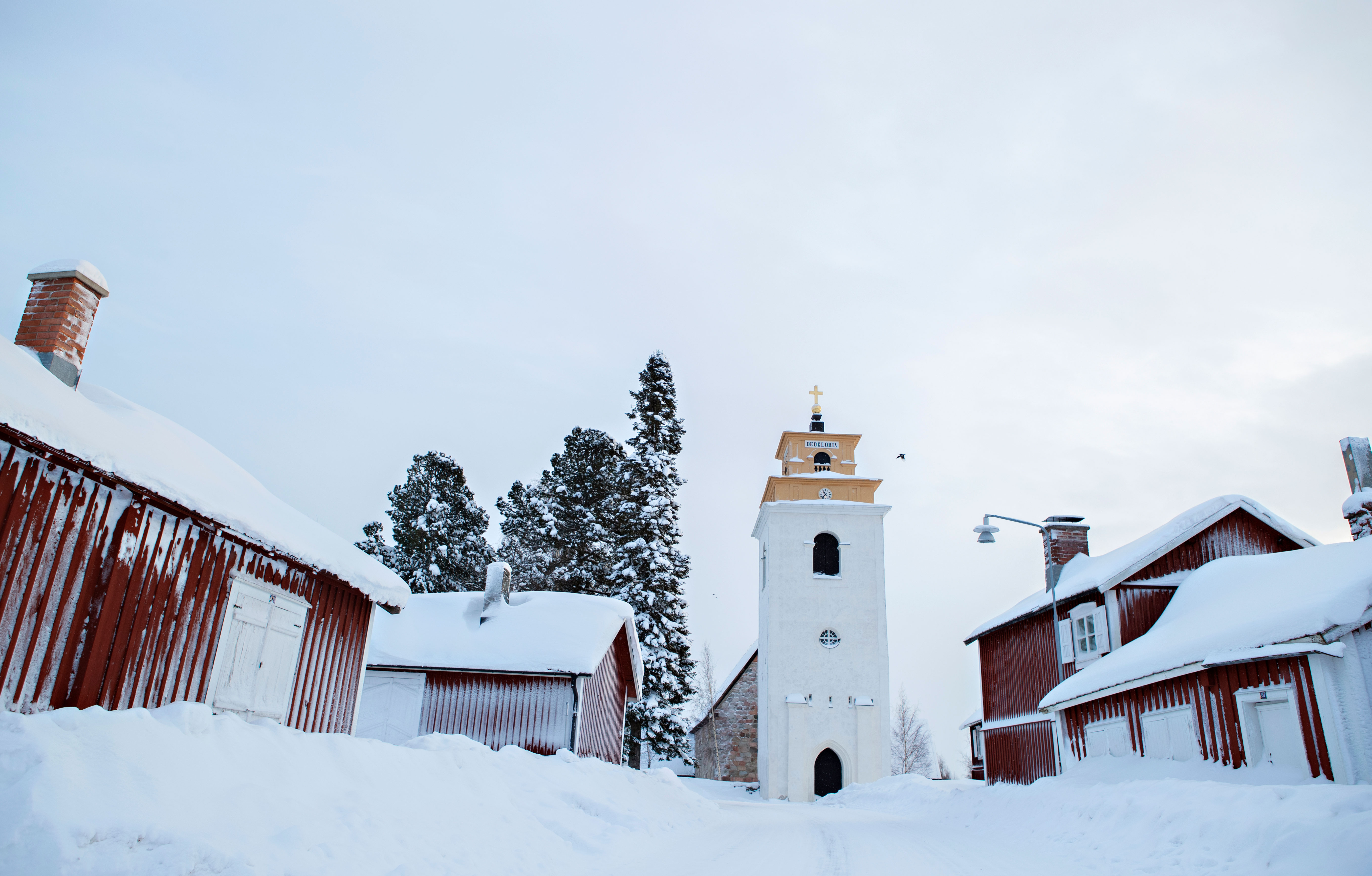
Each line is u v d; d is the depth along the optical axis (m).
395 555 47.00
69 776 6.41
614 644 28.28
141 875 6.03
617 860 10.78
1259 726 15.05
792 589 42.34
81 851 5.96
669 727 36.88
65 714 7.03
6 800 6.04
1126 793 13.20
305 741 9.11
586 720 23.81
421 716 22.58
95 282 11.79
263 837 7.09
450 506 48.50
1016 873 10.52
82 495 9.49
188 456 12.30
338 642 15.01
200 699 11.33
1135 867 10.35
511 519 54.62
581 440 45.59
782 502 43.56
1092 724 20.70
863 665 41.31
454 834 9.18
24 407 8.37
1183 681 17.02
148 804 6.66
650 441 41.38
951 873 10.55
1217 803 11.04
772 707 40.47
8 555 8.62
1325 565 16.45
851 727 40.31
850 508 43.47
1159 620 22.19
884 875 10.34
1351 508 20.03
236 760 7.92
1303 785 11.74
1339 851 8.50
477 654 23.17
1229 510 23.73
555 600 26.42
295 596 13.65
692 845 13.16
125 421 11.59
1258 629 15.05
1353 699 13.28
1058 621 26.73
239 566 12.16
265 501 13.79
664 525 39.28
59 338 11.30
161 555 10.63
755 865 11.03
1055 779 19.00
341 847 7.48
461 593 26.61
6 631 8.59
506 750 14.89
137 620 10.23
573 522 44.19
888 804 29.84
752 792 42.00
